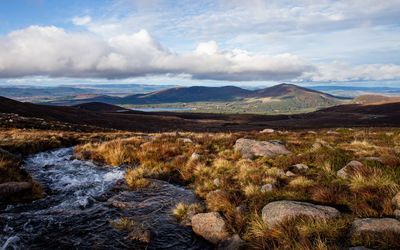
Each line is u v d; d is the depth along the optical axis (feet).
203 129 437.99
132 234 28.89
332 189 31.78
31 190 39.75
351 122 570.46
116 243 27.66
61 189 43.42
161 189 43.45
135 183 44.98
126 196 40.52
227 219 29.07
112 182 47.11
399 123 498.28
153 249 26.81
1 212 33.58
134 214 34.35
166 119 526.16
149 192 42.19
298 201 29.91
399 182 31.04
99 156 63.52
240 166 48.39
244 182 40.24
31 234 28.96
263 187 36.19
